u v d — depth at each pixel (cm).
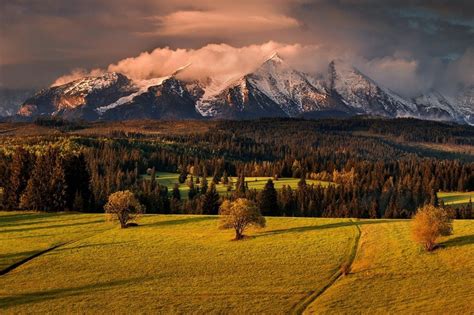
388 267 7756
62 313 6694
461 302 6238
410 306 6300
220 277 7819
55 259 9169
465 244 8338
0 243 10431
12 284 7881
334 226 10656
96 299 7138
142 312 6612
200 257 8894
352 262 8256
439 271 7369
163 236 10562
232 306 6688
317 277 7619
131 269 8412
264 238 9925
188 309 6650
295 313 6438
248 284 7462
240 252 9062
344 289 7056
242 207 9994
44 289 7619
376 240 9225
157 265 8569
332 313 6294
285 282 7469
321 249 8950
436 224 8175
